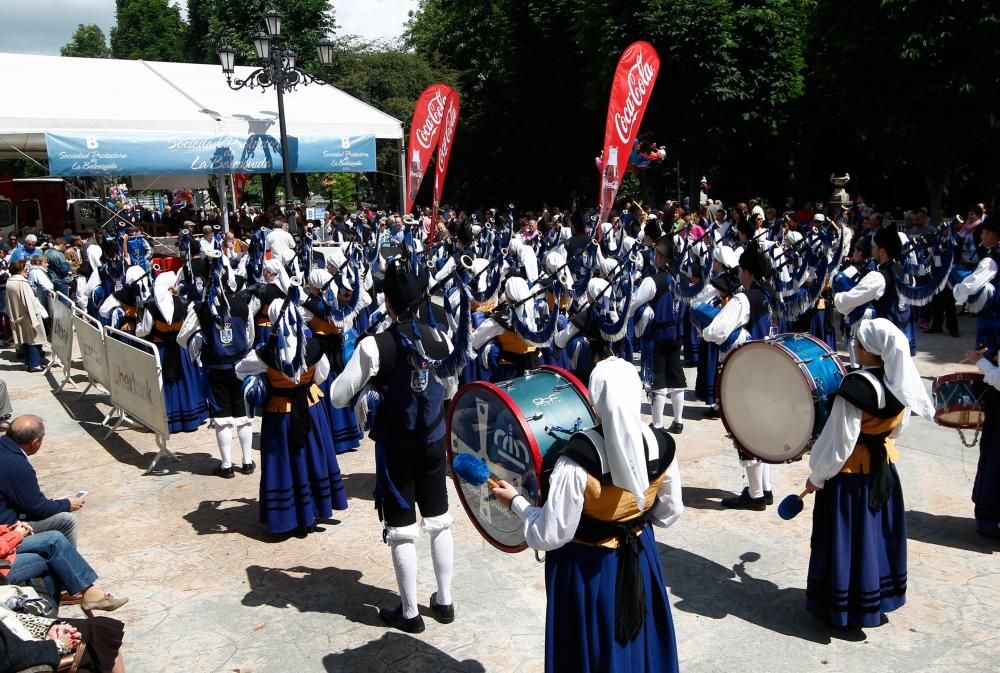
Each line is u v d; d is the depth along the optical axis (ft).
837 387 14.35
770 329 19.80
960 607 14.47
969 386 16.24
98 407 30.19
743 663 13.03
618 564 10.15
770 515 18.52
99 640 11.81
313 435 18.17
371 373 13.58
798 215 62.49
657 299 23.16
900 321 25.23
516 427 11.19
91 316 31.83
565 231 49.44
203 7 140.87
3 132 44.78
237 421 22.03
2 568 12.93
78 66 59.26
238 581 16.34
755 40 73.97
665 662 10.75
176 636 14.38
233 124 52.16
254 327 21.98
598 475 9.68
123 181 111.55
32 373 36.50
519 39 96.73
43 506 15.24
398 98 110.83
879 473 13.26
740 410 15.84
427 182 120.67
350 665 13.37
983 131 66.54
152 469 22.85
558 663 10.43
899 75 56.75
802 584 15.49
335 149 56.70
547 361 22.31
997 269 20.03
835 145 96.12
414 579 14.19
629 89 26.13
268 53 50.26
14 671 10.52
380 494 14.08
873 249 24.57
